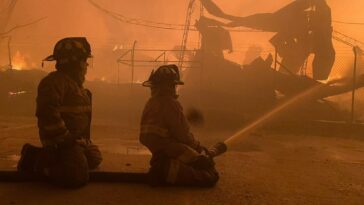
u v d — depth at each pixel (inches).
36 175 196.2
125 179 202.1
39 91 183.9
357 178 233.9
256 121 614.5
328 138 520.7
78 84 200.7
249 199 179.2
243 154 319.9
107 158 267.4
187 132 194.5
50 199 170.9
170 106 193.3
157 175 192.1
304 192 195.8
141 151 313.3
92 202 168.4
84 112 199.9
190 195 182.2
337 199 184.5
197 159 192.7
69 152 187.8
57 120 181.8
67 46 194.9
